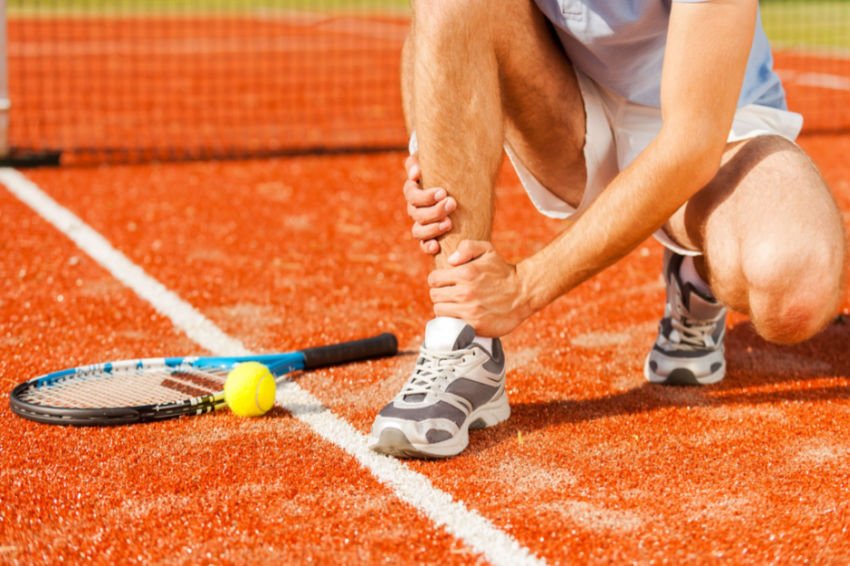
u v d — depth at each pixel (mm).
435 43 2951
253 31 19109
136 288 4938
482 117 3014
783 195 2871
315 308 4684
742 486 2898
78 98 11328
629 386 3740
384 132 9555
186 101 11312
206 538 2635
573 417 3432
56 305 4684
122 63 14648
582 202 3553
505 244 5820
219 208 6527
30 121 9703
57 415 3336
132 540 2633
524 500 2818
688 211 3145
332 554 2545
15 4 22641
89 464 3076
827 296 2830
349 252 5609
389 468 3035
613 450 3154
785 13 23031
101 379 3740
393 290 4957
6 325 4414
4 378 3846
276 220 6262
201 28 19484
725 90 2752
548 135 3434
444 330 3152
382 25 20406
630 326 4434
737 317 4520
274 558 2533
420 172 3080
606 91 3471
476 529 2654
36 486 2938
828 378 3787
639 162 2867
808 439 3230
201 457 3125
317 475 2990
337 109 10945
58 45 16516
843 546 2562
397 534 2637
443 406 3086
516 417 3432
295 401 3592
